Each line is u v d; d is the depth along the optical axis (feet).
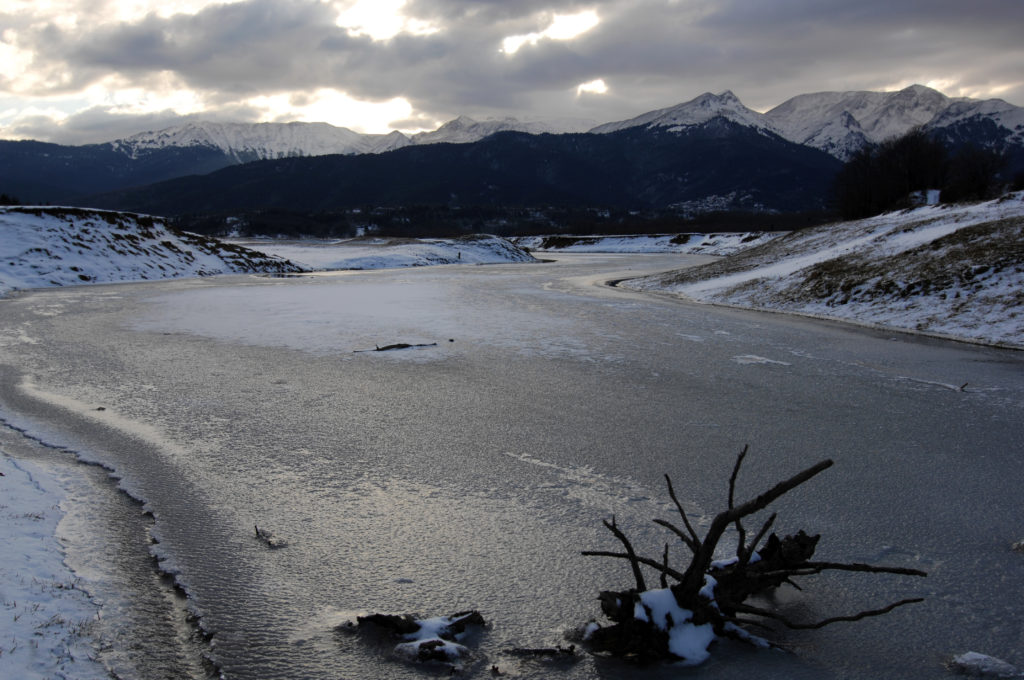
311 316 59.47
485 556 15.56
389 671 11.35
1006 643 12.32
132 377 34.06
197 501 18.51
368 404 29.43
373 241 242.37
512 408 29.04
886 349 45.24
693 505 18.62
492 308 67.92
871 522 17.61
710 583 12.62
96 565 14.64
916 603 13.75
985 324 51.47
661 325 56.44
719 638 12.48
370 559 15.37
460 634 12.42
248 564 15.01
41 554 14.66
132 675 10.92
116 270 105.19
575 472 21.17
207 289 87.86
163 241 123.03
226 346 43.68
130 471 20.71
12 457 21.54
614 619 12.09
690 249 281.74
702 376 36.06
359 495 19.13
